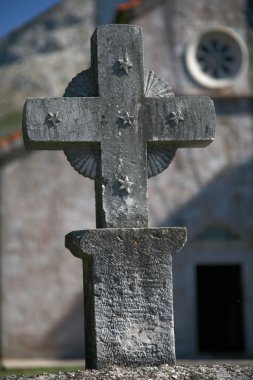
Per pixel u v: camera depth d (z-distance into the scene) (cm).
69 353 3098
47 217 3147
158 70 3175
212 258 3167
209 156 3192
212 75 3200
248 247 3184
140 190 1401
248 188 3186
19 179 3153
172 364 1359
